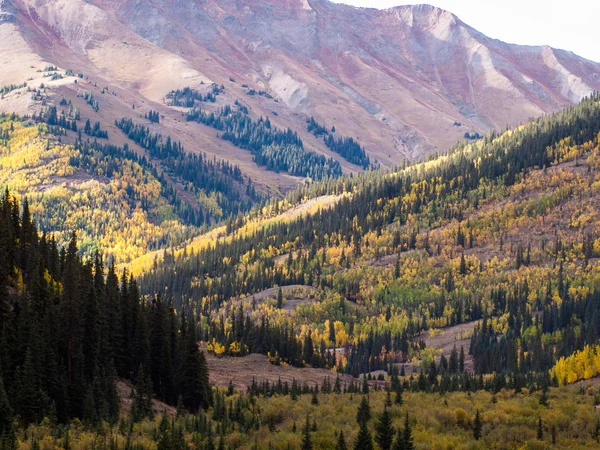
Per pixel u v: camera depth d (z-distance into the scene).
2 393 179.00
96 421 194.88
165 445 177.38
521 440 186.12
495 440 187.00
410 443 175.25
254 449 182.88
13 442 169.50
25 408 186.50
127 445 176.38
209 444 182.38
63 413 195.38
